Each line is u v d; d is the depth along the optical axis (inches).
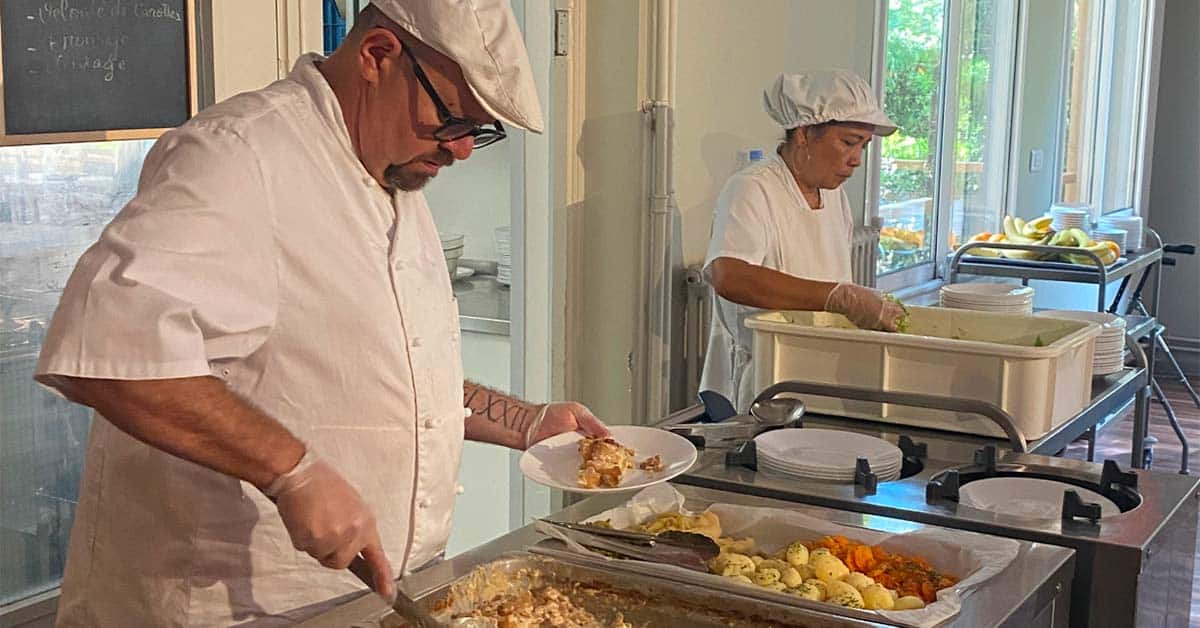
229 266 51.2
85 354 46.6
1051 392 91.6
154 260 48.1
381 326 57.9
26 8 71.9
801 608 55.1
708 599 56.3
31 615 77.8
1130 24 282.2
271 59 88.1
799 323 110.3
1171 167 291.6
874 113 111.7
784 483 77.5
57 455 79.3
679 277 133.7
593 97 126.4
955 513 71.4
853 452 82.4
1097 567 66.3
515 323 128.3
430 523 62.5
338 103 57.4
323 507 49.2
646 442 73.9
